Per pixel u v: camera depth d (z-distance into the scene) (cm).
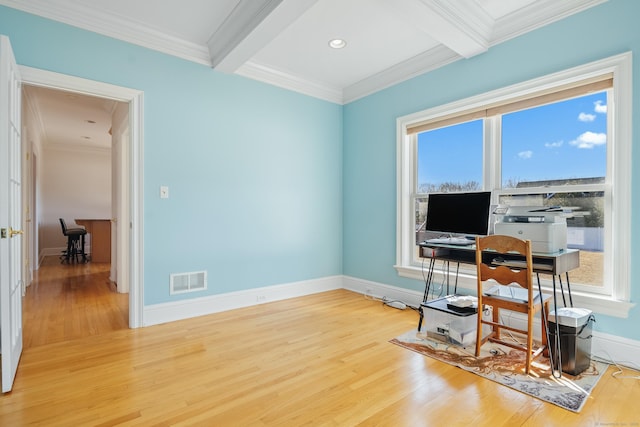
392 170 371
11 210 199
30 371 206
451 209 287
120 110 418
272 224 371
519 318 266
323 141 417
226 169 335
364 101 404
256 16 242
